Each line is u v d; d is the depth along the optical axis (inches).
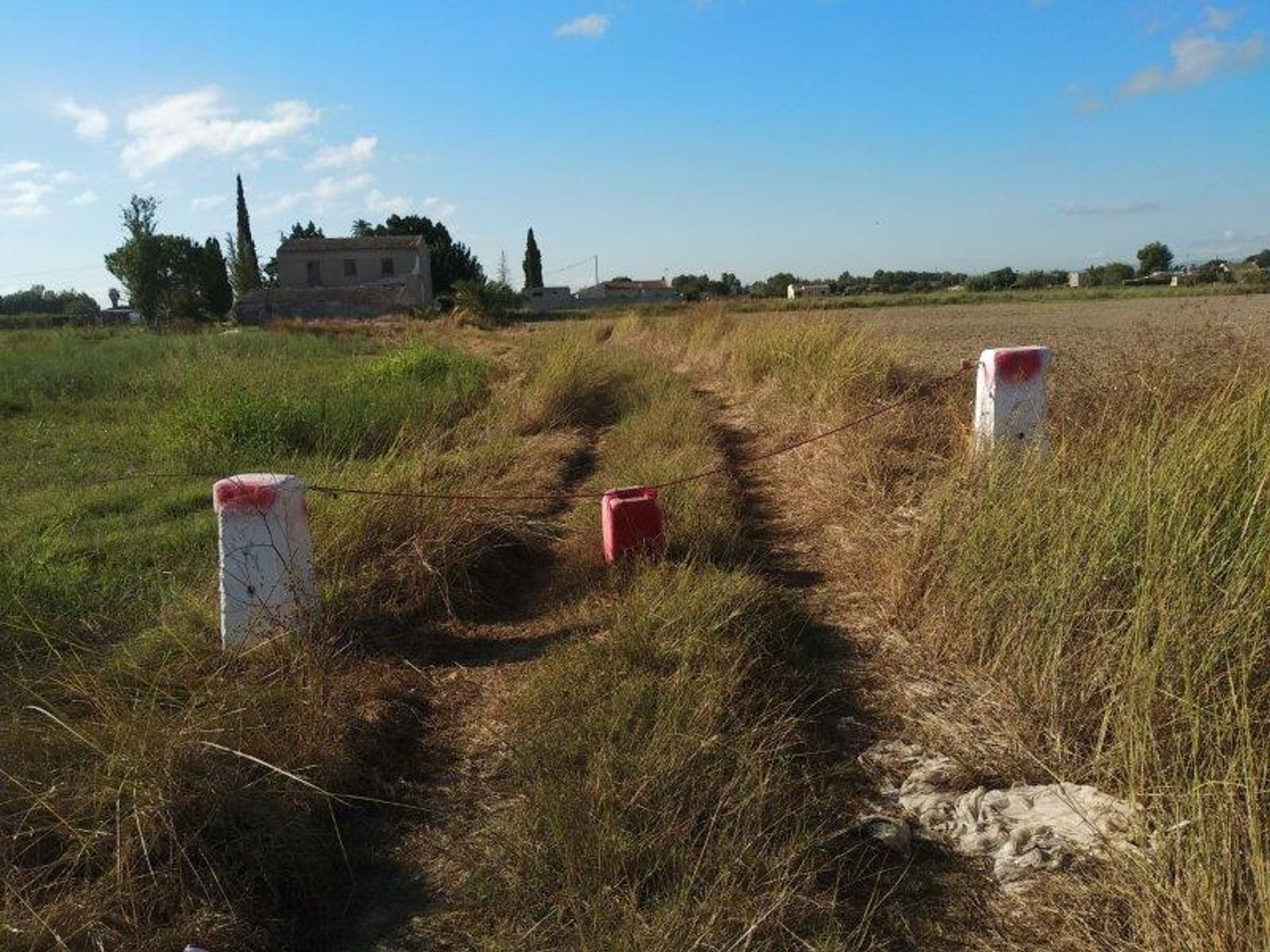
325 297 2429.9
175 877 114.1
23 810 122.3
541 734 146.1
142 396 593.3
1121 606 149.6
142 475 335.3
